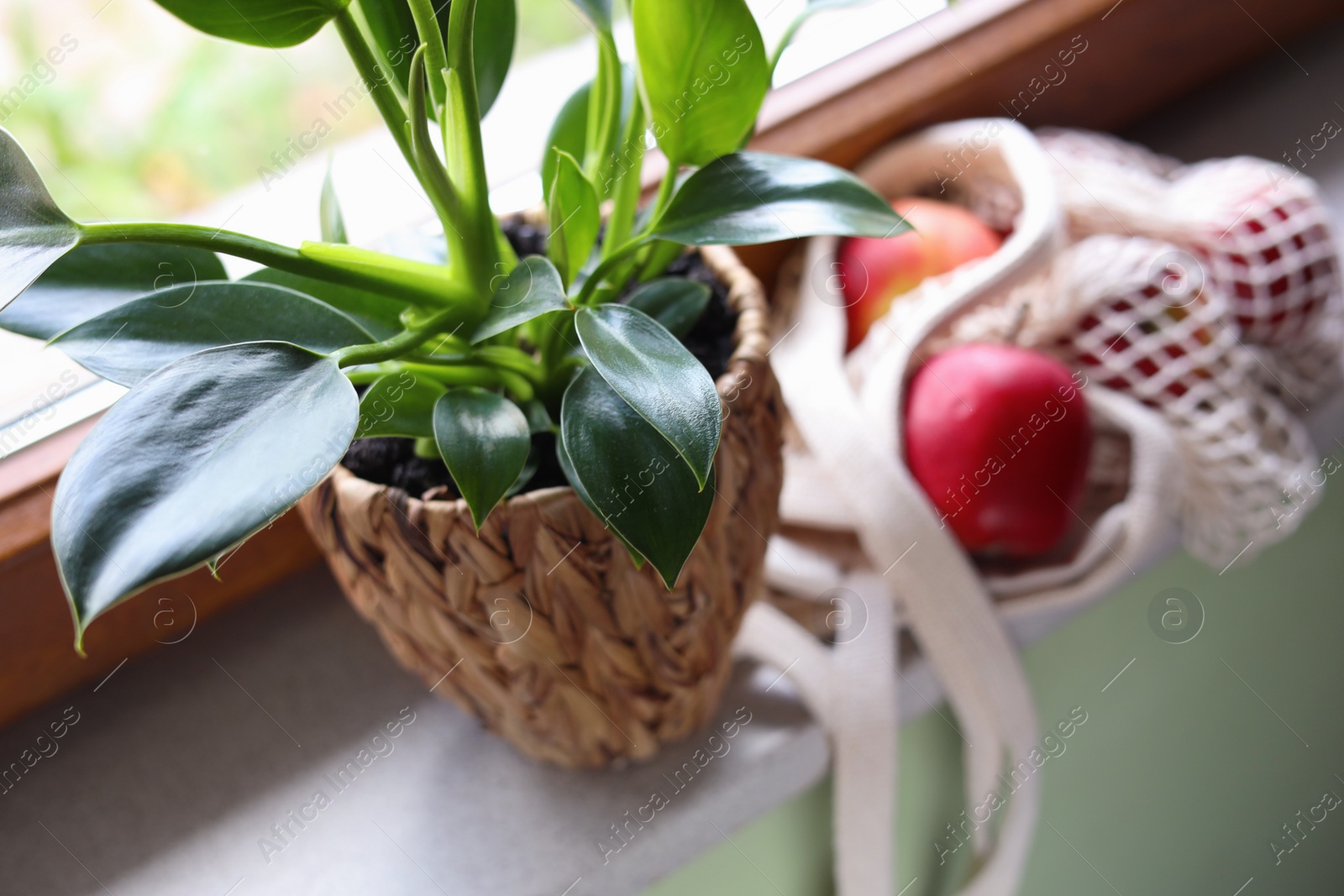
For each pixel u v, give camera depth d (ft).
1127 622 2.55
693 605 1.89
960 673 2.16
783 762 2.18
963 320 2.31
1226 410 2.24
